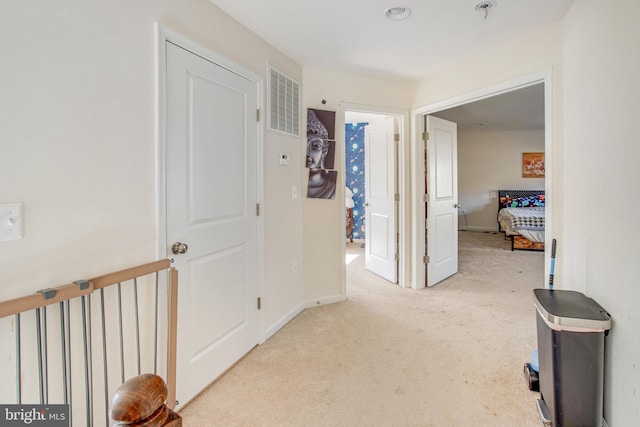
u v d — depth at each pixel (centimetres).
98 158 132
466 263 477
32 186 112
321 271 316
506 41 248
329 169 310
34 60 111
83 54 125
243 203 222
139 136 148
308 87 297
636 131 128
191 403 177
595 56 167
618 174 142
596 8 165
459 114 557
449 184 403
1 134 105
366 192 439
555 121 221
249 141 226
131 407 46
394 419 163
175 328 158
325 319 284
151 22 152
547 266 228
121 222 141
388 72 314
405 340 245
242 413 168
